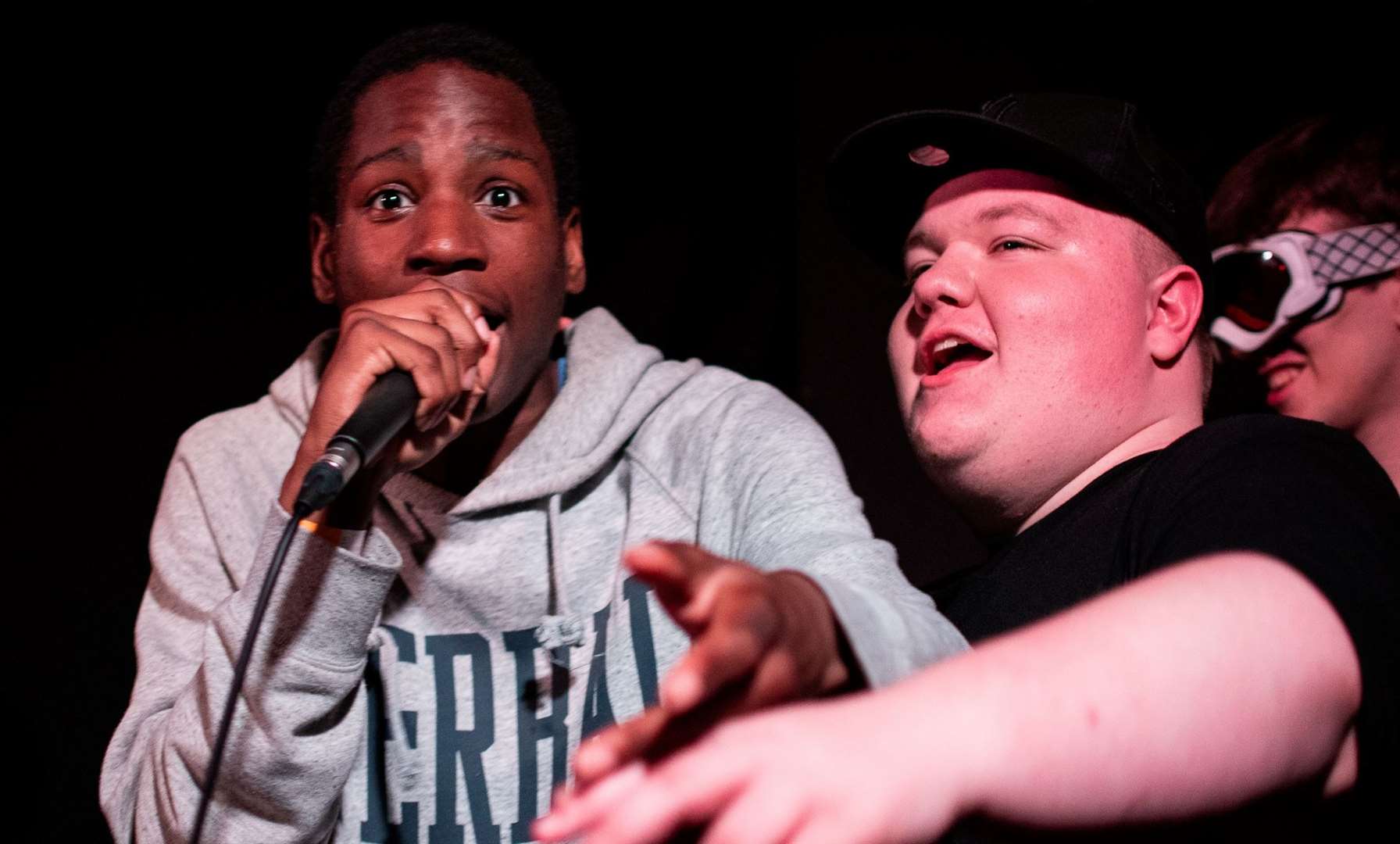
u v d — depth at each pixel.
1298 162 1.60
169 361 2.20
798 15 2.34
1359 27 2.14
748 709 0.51
